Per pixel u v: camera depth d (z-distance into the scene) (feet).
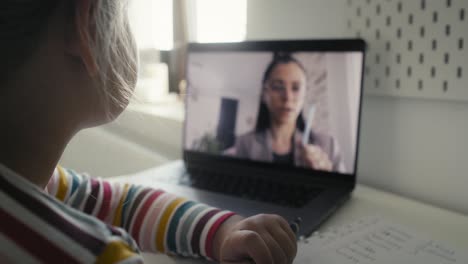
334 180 2.05
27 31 0.87
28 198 0.79
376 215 1.66
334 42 2.07
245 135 2.34
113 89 1.03
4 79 0.88
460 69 1.76
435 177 1.95
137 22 1.17
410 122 2.02
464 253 1.32
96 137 3.66
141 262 0.79
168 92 4.48
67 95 0.95
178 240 1.43
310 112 2.14
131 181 2.17
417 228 1.60
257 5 2.84
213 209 1.50
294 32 2.57
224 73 2.41
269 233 1.22
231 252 1.20
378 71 2.09
